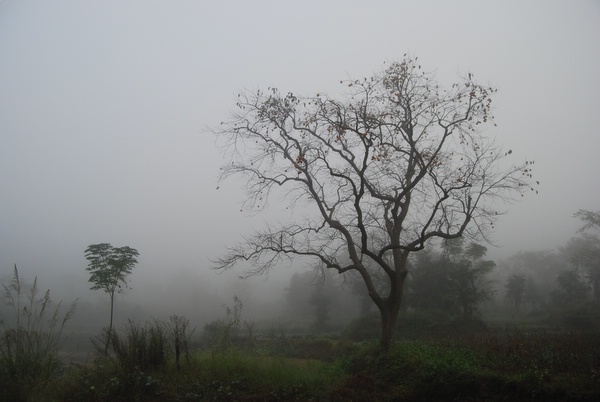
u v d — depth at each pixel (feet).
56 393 31.27
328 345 78.48
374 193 55.06
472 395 33.42
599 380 31.96
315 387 36.91
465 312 105.70
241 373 37.65
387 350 49.16
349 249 57.52
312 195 59.67
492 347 45.62
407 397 35.19
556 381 32.30
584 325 106.63
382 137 56.03
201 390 33.30
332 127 55.06
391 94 57.57
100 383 33.06
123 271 67.82
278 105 57.16
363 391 36.32
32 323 32.68
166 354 38.65
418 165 57.98
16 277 33.17
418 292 113.29
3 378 29.37
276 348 76.95
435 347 47.39
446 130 55.98
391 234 58.80
